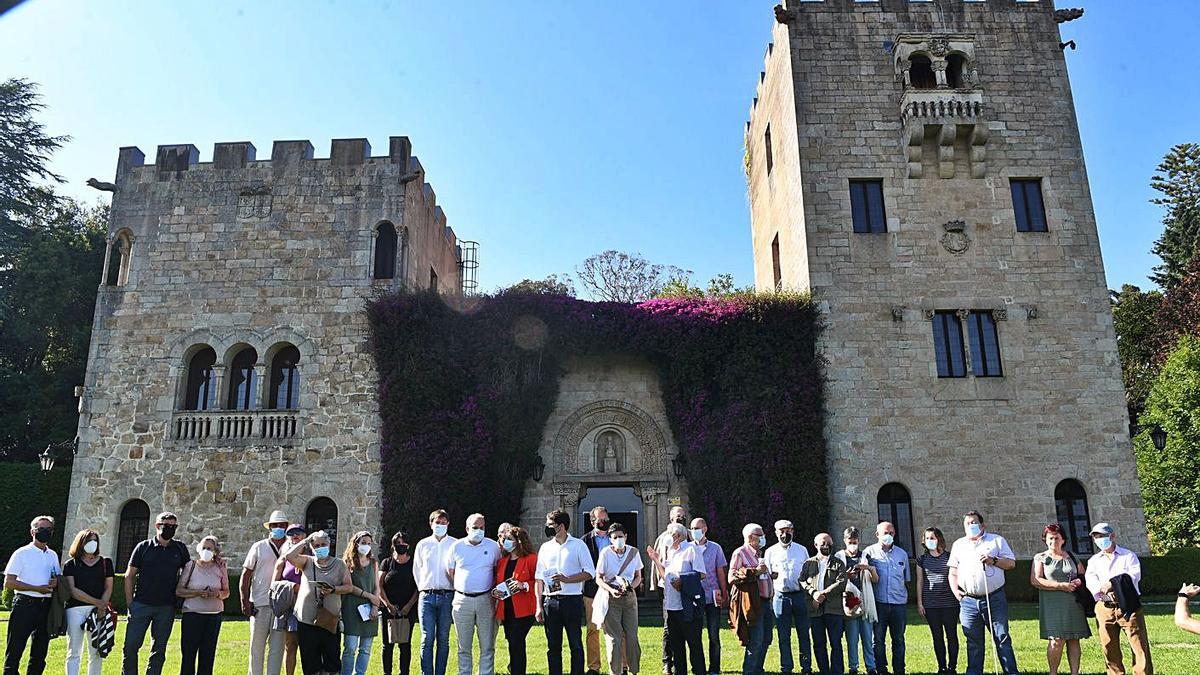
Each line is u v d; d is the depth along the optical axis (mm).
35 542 12008
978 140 28531
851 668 13070
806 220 28062
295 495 26219
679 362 27109
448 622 12273
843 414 26344
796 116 29125
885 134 29016
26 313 40000
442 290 35750
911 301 27359
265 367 27500
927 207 28250
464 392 26594
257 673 12016
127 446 26781
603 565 12695
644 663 14805
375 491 26141
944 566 13398
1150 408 41469
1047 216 28297
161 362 27469
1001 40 30031
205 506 26219
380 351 26750
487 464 25938
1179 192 50594
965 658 14938
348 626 12359
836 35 30047
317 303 27844
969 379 26656
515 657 11953
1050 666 12438
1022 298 27469
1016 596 24453
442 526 12586
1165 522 40219
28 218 43062
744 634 12859
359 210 28672
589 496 29547
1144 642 11516
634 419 27781
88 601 11953
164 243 28578
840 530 25422
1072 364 26859
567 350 27516
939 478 25844
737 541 24969
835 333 27016
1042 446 26109
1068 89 29578
